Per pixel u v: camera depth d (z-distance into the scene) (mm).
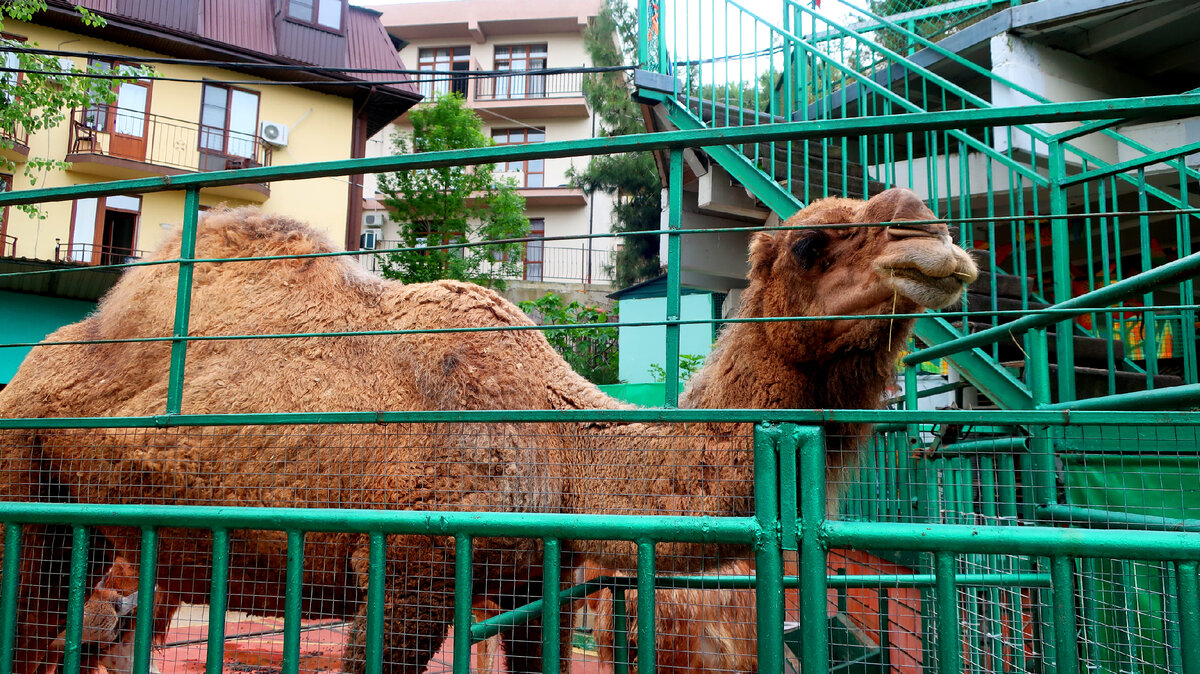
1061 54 9234
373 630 2076
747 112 9195
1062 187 4777
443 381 3438
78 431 3893
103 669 5207
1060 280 4656
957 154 9508
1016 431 4477
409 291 3850
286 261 3959
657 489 3082
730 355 3441
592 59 28828
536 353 3764
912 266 2873
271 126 20719
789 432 1965
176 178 2715
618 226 28812
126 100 19562
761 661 1879
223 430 3613
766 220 9695
